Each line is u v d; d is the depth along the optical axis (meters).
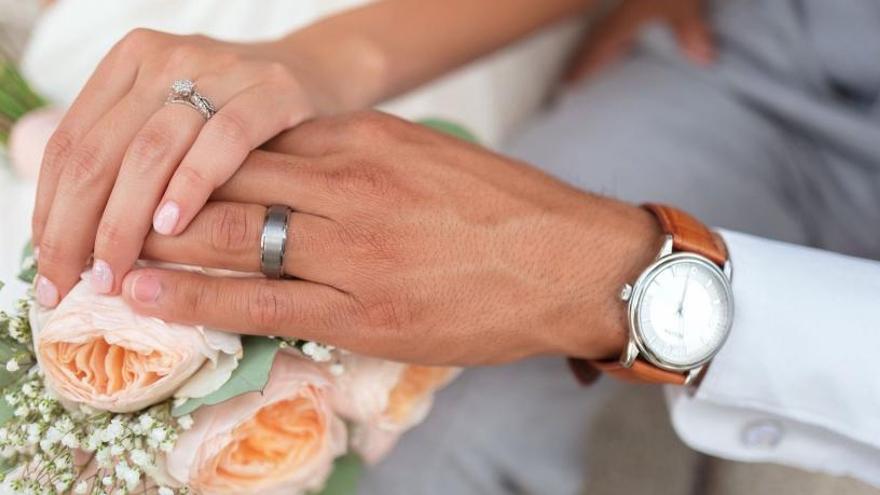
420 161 0.47
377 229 0.46
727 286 0.47
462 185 0.47
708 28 0.70
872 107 0.66
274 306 0.44
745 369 0.48
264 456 0.45
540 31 0.66
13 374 0.45
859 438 0.48
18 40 0.70
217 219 0.45
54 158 0.46
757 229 0.63
